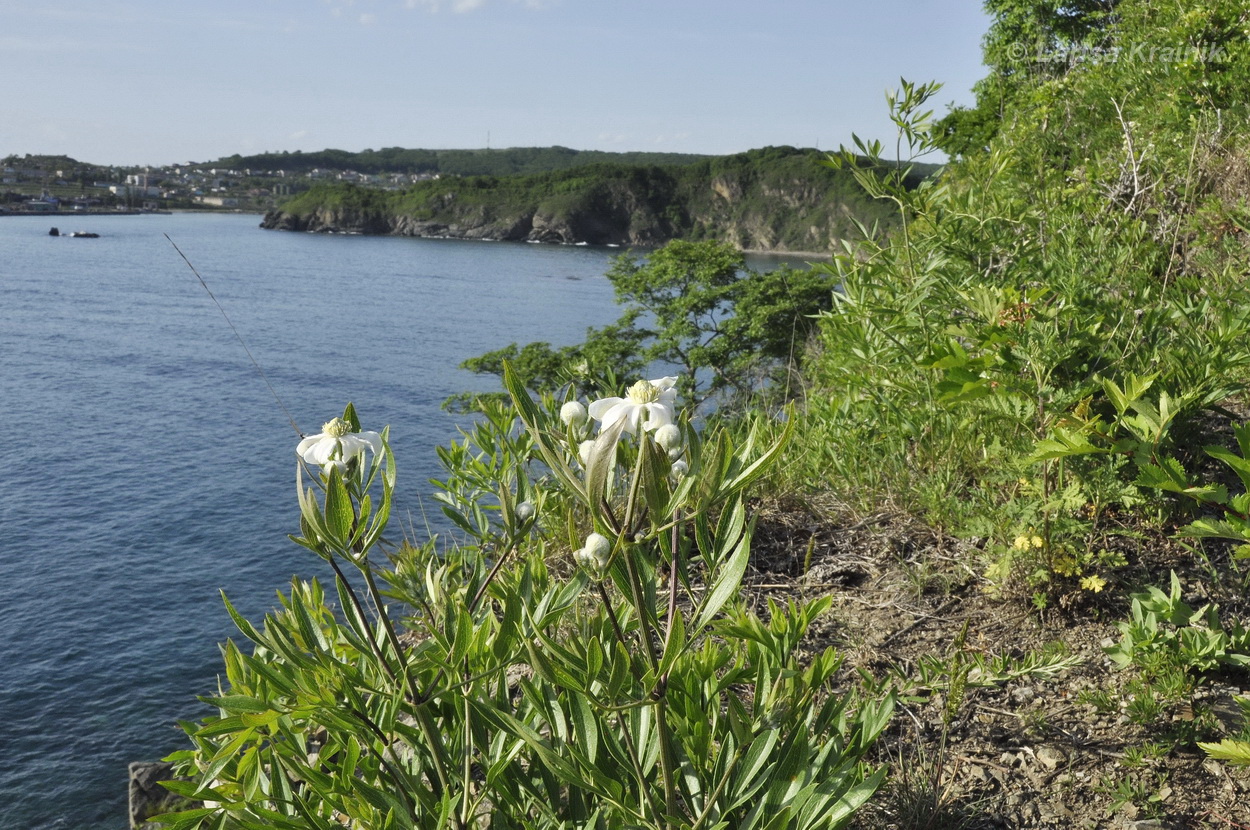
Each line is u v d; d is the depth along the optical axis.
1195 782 2.03
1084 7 16.36
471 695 1.57
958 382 2.89
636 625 1.82
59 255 155.88
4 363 70.56
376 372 70.69
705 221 192.25
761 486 3.70
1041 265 3.75
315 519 1.38
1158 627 2.44
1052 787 2.07
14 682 25.28
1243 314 3.04
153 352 77.06
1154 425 2.13
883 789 2.09
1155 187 4.71
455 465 2.89
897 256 3.82
